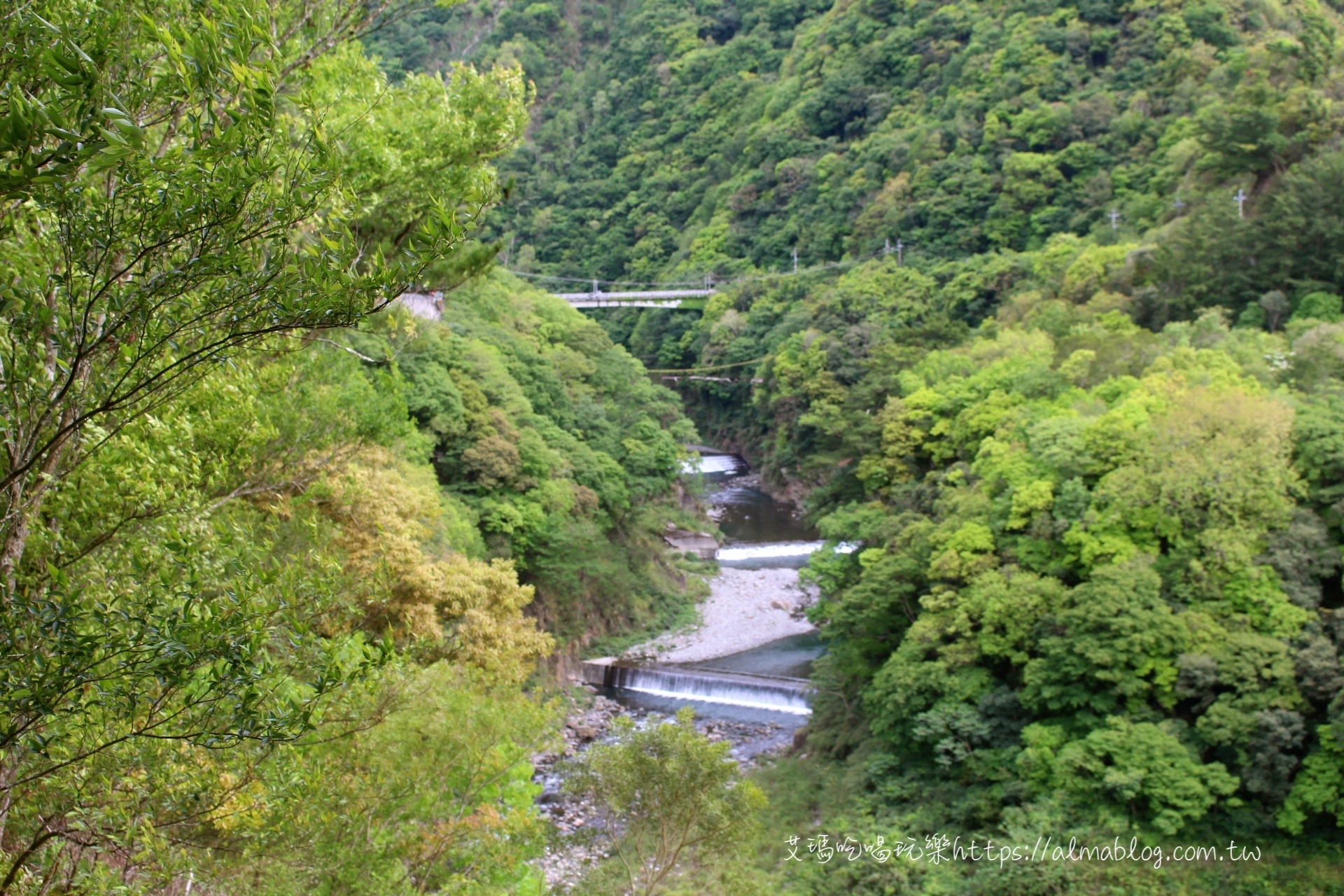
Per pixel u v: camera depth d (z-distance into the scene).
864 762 33.22
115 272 6.37
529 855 16.83
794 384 80.88
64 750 7.40
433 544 31.00
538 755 35.72
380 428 15.66
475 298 64.56
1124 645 27.80
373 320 12.54
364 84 14.46
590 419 58.81
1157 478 31.69
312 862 12.57
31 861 8.20
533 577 45.91
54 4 6.14
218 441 11.39
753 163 117.31
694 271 112.56
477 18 161.88
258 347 8.38
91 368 6.70
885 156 98.69
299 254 6.30
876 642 36.47
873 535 41.81
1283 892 24.55
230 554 8.61
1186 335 46.28
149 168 5.94
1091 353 45.66
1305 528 30.31
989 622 31.14
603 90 143.75
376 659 7.86
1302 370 39.81
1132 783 26.08
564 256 129.88
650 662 47.12
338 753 12.95
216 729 7.08
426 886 15.64
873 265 87.00
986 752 29.58
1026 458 37.09
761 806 19.58
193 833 10.61
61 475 7.43
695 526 64.62
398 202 15.22
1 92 5.68
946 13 104.81
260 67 6.24
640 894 19.83
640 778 19.03
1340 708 25.69
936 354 56.97
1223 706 26.84
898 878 26.73
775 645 49.88
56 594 6.96
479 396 46.19
